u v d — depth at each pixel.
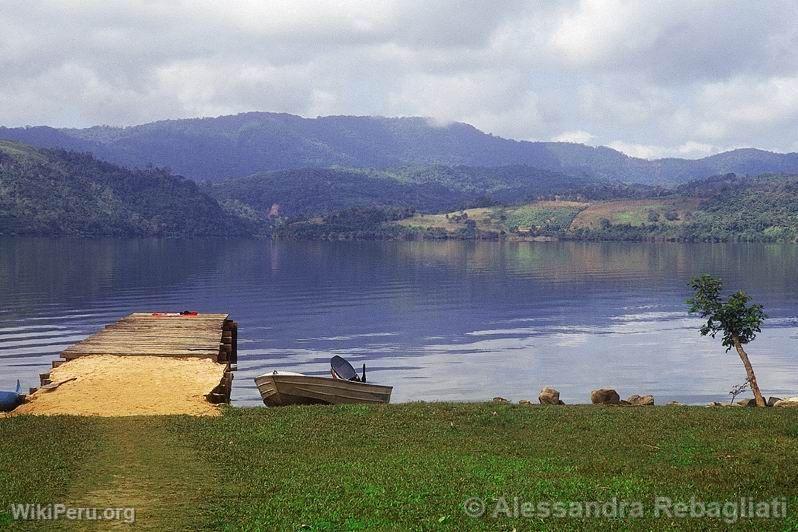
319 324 86.44
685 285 133.38
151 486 20.33
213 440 25.39
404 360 65.12
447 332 81.06
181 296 111.06
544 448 25.78
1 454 23.03
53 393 32.97
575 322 88.88
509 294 120.00
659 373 59.88
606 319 91.38
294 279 144.62
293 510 18.75
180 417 28.89
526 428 28.91
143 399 32.19
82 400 31.83
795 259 199.25
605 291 124.06
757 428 28.97
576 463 23.67
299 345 72.38
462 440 26.77
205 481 20.94
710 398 51.31
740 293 38.88
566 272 163.75
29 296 107.31
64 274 141.88
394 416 30.28
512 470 22.69
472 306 103.75
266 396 37.62
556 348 71.56
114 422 27.77
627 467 23.09
